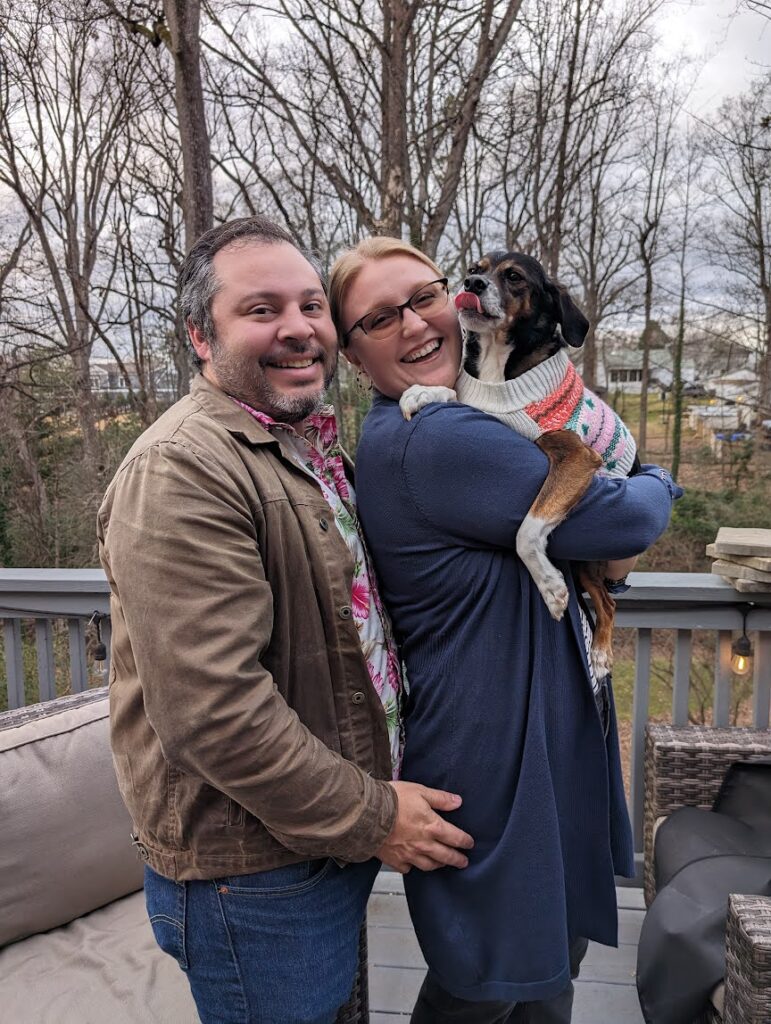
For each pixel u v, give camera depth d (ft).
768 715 7.61
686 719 7.70
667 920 5.25
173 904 4.06
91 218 50.80
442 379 5.24
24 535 35.55
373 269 5.06
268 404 4.24
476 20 21.20
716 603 7.34
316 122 25.70
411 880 4.66
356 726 4.20
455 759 4.41
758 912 4.43
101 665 8.16
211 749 3.44
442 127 23.70
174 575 3.47
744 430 47.91
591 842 4.58
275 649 3.92
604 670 5.45
